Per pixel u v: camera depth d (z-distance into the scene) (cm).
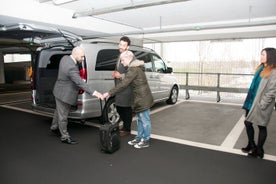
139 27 1055
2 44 1003
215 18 844
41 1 652
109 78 466
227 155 346
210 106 723
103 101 456
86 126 492
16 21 660
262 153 332
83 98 416
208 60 1126
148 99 362
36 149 364
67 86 367
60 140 405
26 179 274
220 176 284
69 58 364
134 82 354
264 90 305
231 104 761
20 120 539
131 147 377
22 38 694
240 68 1038
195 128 484
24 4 631
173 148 373
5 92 1066
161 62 674
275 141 407
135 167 307
